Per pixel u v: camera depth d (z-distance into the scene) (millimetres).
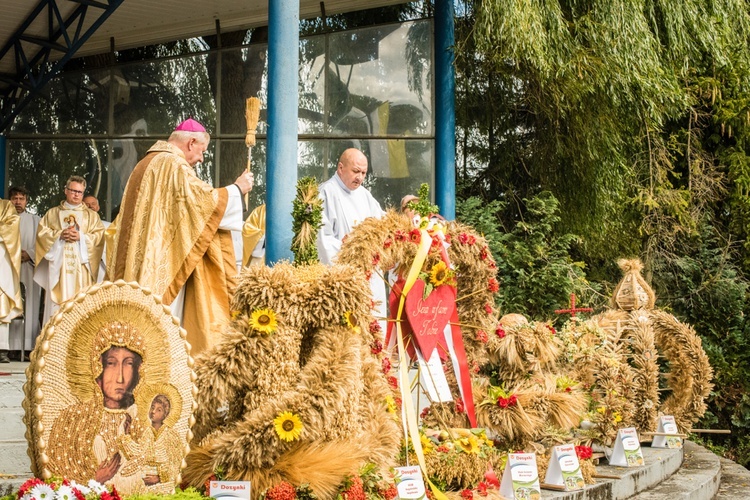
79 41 11484
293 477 3895
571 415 5621
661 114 13438
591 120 12867
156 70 13141
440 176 12500
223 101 12914
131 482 3562
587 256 14328
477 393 5582
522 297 12109
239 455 3861
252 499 3854
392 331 5297
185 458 3795
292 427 3896
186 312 6043
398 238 5129
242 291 4203
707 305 14055
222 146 12859
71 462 3418
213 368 4031
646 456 7391
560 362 6848
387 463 4348
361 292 4262
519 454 5113
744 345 13695
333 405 3988
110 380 3545
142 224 6066
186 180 6090
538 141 13828
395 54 12773
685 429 8109
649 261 14070
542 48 11914
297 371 4148
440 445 4977
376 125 12664
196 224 6027
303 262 4633
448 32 12641
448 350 5465
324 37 12789
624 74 12281
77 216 10039
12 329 10469
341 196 6754
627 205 14031
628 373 6945
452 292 5461
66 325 3453
